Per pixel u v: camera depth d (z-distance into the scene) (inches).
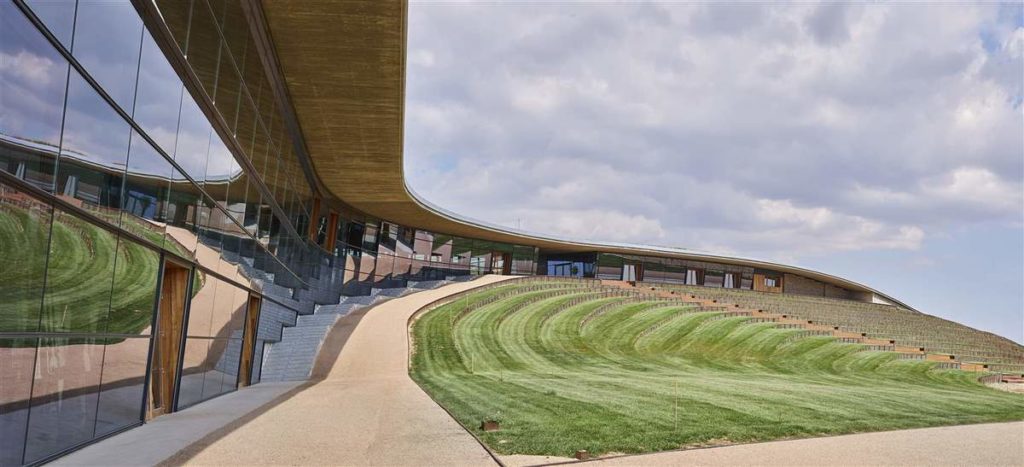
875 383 1245.1
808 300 2687.0
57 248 315.9
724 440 450.9
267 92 774.5
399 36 732.7
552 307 1786.4
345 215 1750.7
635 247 2667.3
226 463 341.7
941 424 582.9
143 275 429.7
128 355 417.1
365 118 1005.2
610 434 454.9
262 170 789.9
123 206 388.2
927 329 2305.6
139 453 352.2
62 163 312.8
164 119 444.8
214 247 595.2
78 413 352.5
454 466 354.3
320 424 480.1
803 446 439.5
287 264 1040.8
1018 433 541.6
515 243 2522.1
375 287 1935.3
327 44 751.7
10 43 262.4
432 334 1343.5
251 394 687.1
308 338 1091.9
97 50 340.2
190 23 471.5
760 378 1175.6
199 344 575.8
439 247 2258.9
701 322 1800.0
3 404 279.1
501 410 571.5
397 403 618.8
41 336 307.7
